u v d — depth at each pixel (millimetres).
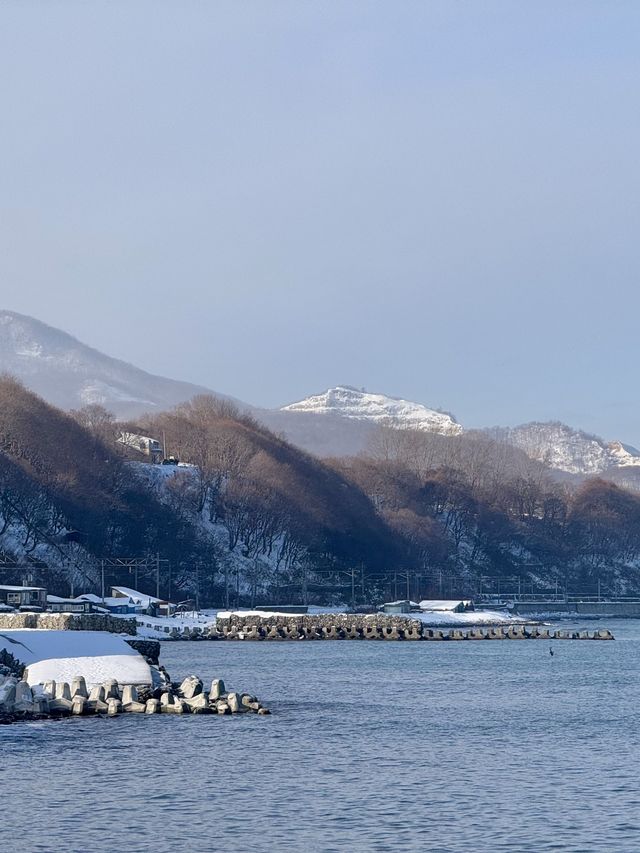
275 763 81812
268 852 60719
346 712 109875
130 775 77062
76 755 83062
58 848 61156
